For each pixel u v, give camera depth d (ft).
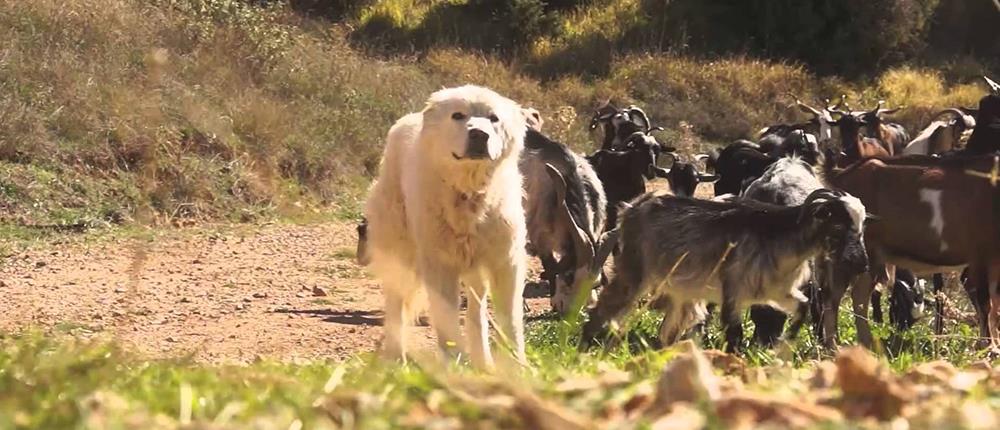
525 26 148.15
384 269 32.45
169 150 77.56
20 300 50.14
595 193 54.80
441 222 29.19
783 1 156.25
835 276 40.32
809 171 47.62
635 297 39.73
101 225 70.44
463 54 136.56
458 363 24.43
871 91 150.10
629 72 139.85
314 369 21.24
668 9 157.07
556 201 51.52
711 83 139.74
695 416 12.36
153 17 94.12
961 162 46.37
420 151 29.43
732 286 37.73
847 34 155.53
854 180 47.37
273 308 50.14
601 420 13.56
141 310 48.55
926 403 14.05
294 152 85.40
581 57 144.36
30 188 71.46
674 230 38.68
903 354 31.48
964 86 153.89
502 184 29.45
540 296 57.82
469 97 29.12
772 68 144.87
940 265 46.57
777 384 16.78
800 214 37.45
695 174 63.52
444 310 29.19
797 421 12.29
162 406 14.74
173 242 68.03
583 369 20.70
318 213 80.74
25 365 17.38
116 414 13.46
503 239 29.58
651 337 41.47
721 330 39.93
